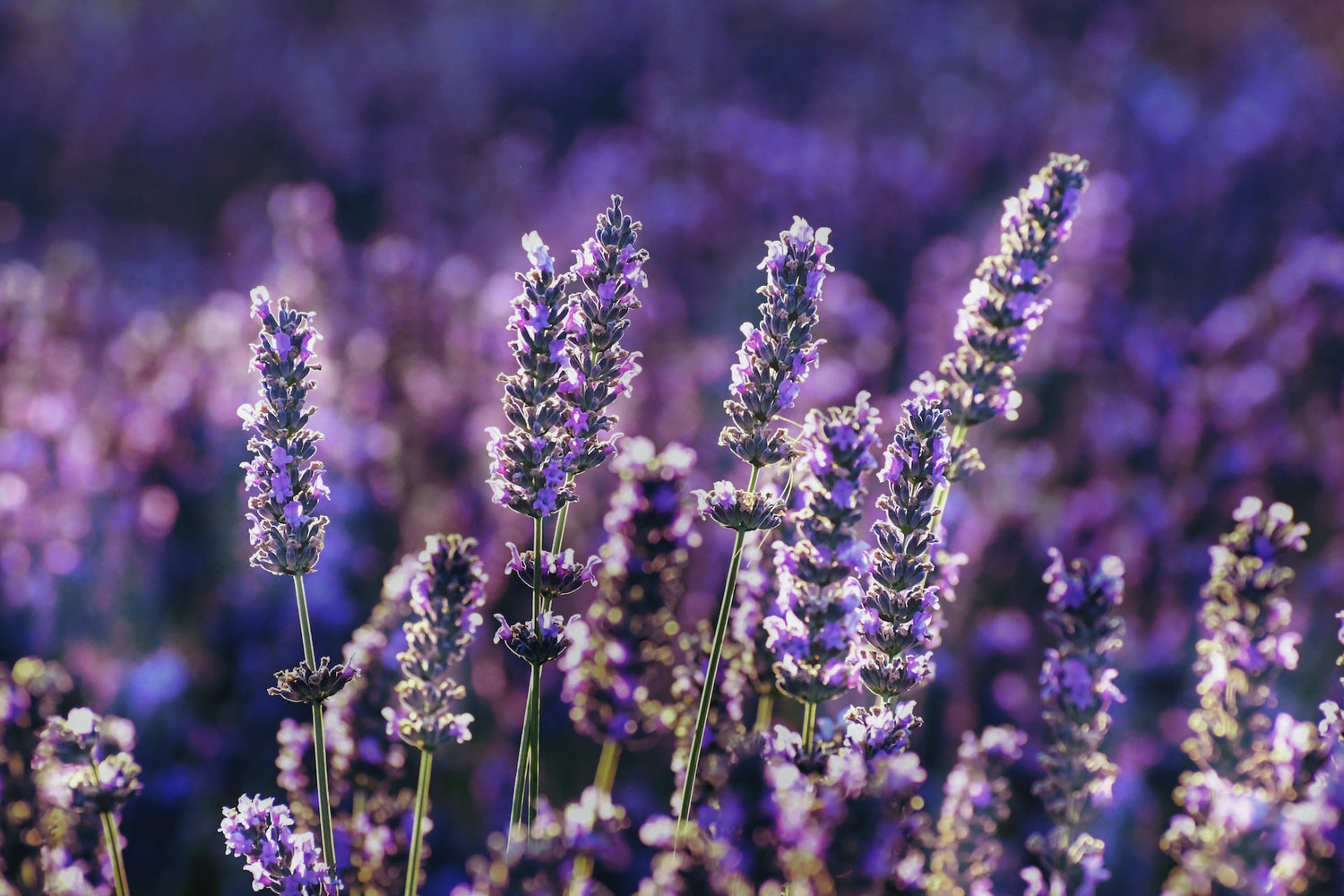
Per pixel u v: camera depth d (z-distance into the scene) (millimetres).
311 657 809
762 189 2621
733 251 2375
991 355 864
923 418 811
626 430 1390
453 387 1491
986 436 1536
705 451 1425
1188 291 2178
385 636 877
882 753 800
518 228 2645
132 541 1234
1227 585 828
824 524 810
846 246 2432
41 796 821
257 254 2604
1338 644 1119
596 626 867
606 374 809
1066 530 1219
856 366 1686
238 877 977
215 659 1041
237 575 1153
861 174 2645
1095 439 1443
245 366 1524
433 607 809
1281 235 2330
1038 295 863
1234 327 1652
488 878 776
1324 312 1581
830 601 809
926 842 773
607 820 777
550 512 806
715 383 1695
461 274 1847
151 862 955
